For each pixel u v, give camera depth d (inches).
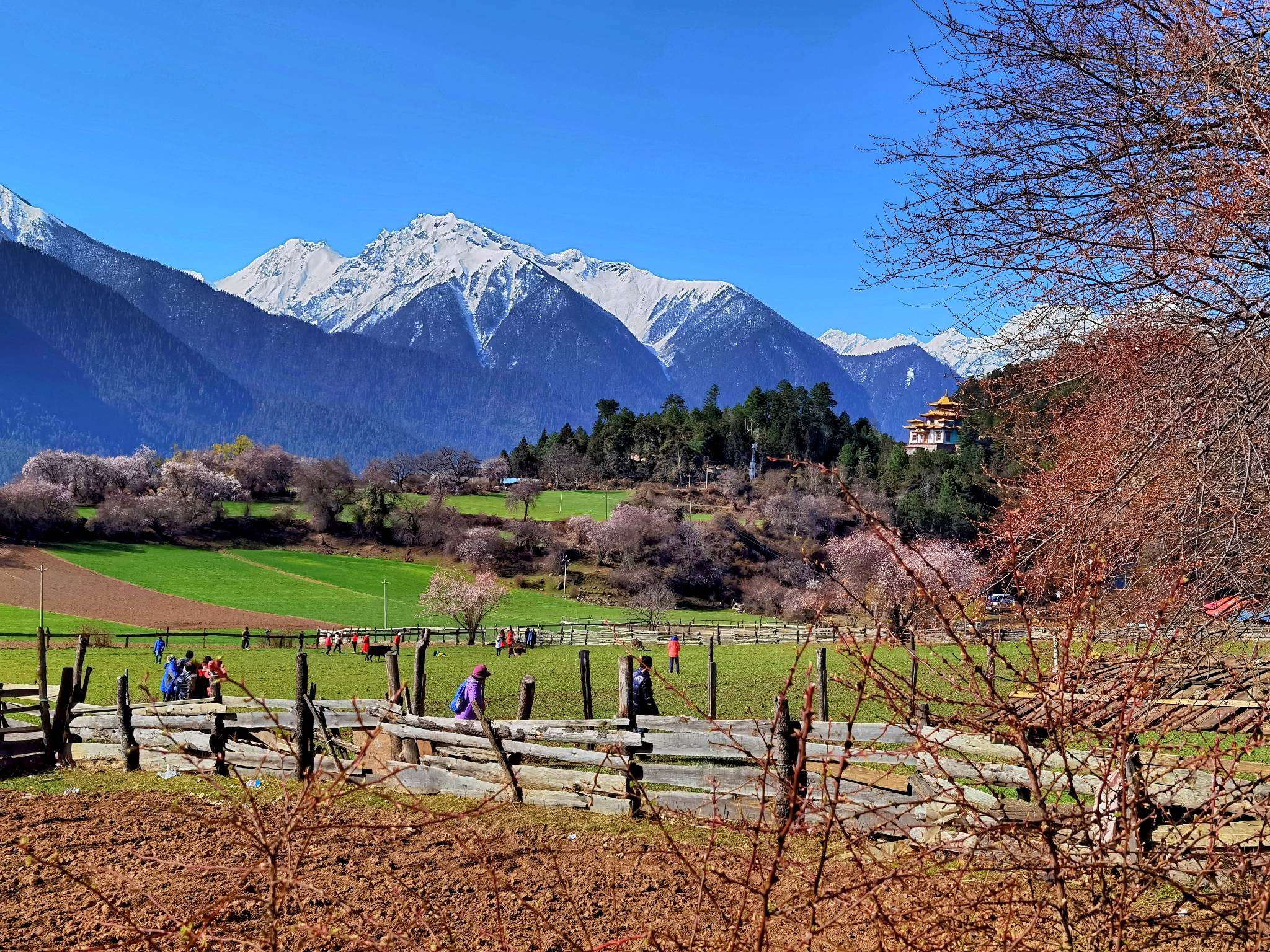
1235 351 257.3
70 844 324.8
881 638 132.8
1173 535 245.1
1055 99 280.5
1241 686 148.7
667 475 6250.0
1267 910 129.0
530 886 267.4
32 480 4121.6
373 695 978.1
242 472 5531.5
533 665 1411.2
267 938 212.7
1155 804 149.2
